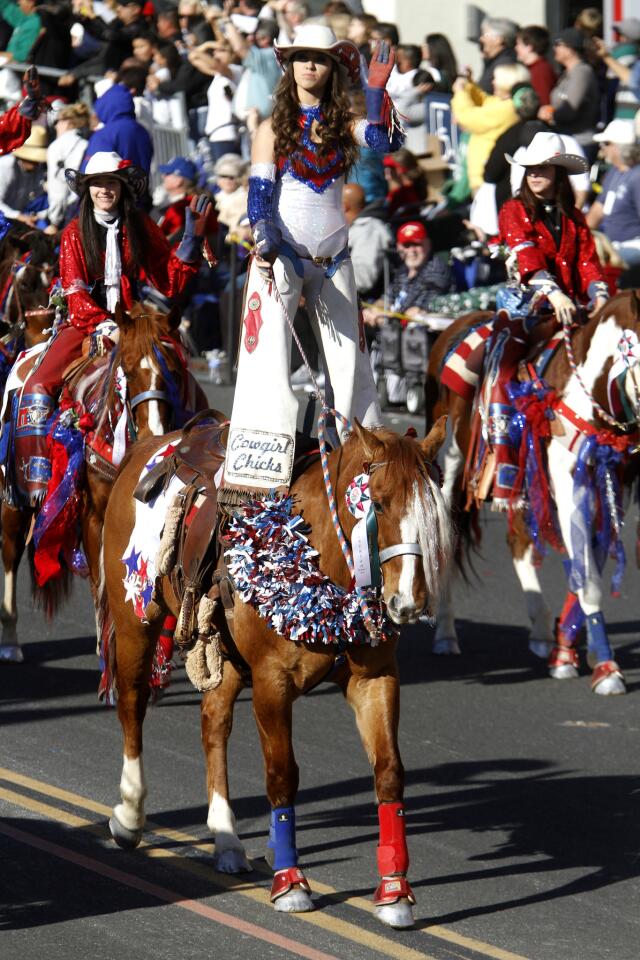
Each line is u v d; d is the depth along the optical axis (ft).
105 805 75.77
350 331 66.44
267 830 72.74
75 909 62.95
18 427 94.07
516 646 107.65
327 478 60.70
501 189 158.81
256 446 63.26
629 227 150.92
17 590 121.08
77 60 208.03
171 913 62.59
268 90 178.50
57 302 94.79
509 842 71.41
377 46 65.92
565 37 162.71
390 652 60.95
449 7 205.26
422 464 56.49
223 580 61.77
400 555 55.57
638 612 116.47
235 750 84.99
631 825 73.72
